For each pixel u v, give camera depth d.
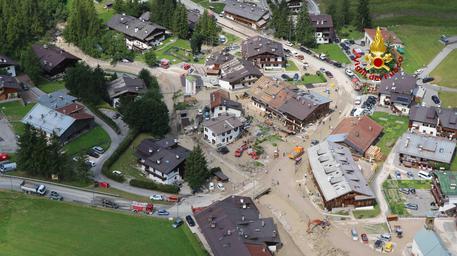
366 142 176.12
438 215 150.25
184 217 147.62
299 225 149.25
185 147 179.25
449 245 139.75
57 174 157.38
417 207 153.50
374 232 145.25
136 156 167.12
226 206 143.25
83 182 158.38
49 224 141.38
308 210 153.75
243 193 159.12
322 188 155.12
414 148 170.12
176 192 157.50
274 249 138.00
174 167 159.25
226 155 176.62
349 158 166.88
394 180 164.38
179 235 140.88
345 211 152.88
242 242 130.88
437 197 153.75
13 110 195.12
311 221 149.12
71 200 151.25
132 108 182.50
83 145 177.12
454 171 163.25
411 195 158.25
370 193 153.62
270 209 154.75
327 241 142.75
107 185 157.38
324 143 171.88
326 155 165.75
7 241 135.00
